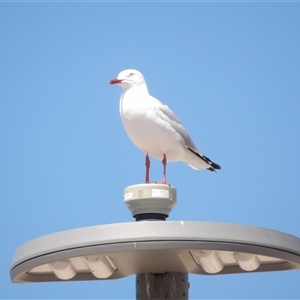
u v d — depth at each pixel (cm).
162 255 1196
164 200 1293
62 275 1253
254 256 1206
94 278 1326
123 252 1183
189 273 1296
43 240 1170
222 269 1317
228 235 1129
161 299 1262
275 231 1176
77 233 1138
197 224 1122
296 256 1199
